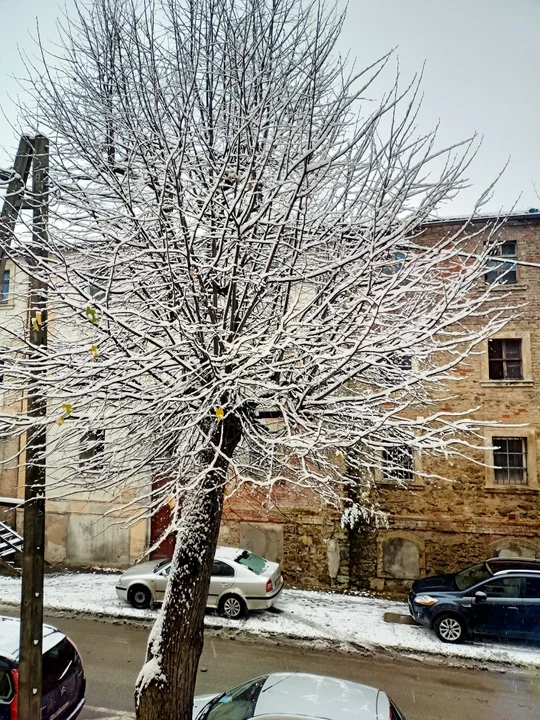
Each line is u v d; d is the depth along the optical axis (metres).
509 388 12.61
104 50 6.50
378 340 5.11
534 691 7.95
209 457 5.62
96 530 14.70
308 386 5.28
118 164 6.52
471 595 9.73
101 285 6.01
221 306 6.48
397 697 7.66
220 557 11.14
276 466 5.95
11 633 6.37
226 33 6.36
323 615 10.98
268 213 6.29
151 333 5.95
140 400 5.80
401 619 10.90
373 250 5.05
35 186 5.84
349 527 13.05
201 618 5.62
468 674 8.52
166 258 5.54
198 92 6.21
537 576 9.70
